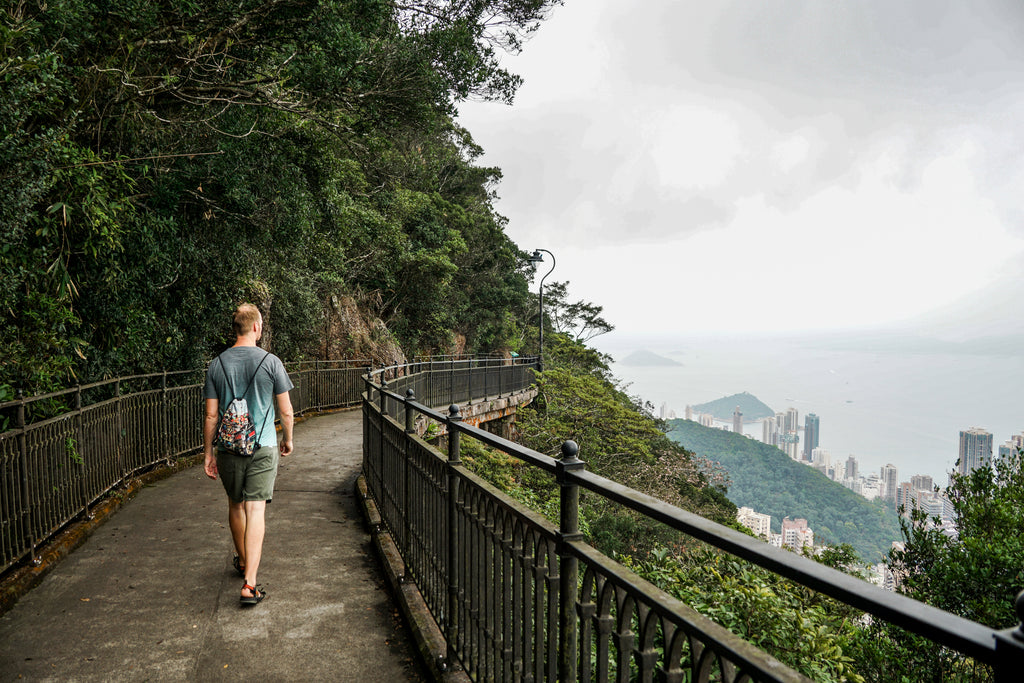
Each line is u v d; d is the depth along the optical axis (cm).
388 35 959
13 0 517
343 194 1947
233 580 429
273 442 391
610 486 166
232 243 980
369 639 347
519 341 4706
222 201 909
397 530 458
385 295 2831
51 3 559
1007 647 67
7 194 491
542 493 1566
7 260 525
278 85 890
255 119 933
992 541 1098
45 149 525
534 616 211
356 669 314
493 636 251
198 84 854
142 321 795
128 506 620
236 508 415
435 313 3047
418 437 404
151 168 797
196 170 860
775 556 106
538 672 208
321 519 588
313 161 1085
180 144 859
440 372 1595
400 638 350
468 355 3712
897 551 1210
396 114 1028
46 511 464
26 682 296
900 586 1189
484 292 3756
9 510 407
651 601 138
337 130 1053
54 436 480
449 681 288
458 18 983
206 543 505
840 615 655
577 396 2639
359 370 1847
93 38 637
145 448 735
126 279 730
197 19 757
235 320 396
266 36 820
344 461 892
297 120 1004
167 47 789
